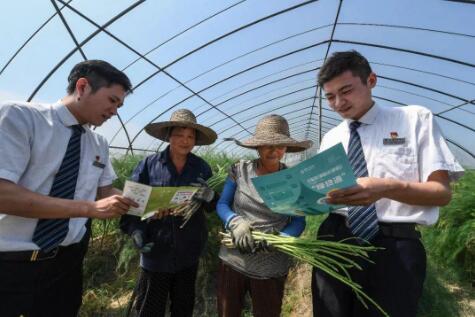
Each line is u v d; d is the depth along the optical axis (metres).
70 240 1.89
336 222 1.86
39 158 1.70
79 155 1.89
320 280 1.83
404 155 1.57
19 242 1.68
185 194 2.01
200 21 4.79
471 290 3.74
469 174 4.63
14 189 1.51
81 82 1.78
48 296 1.84
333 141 1.99
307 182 1.36
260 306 2.11
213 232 3.92
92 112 1.83
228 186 2.34
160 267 2.41
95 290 3.97
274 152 2.11
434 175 1.51
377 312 1.57
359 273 1.69
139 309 2.50
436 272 3.74
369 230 1.61
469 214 4.02
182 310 2.62
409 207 1.57
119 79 1.83
